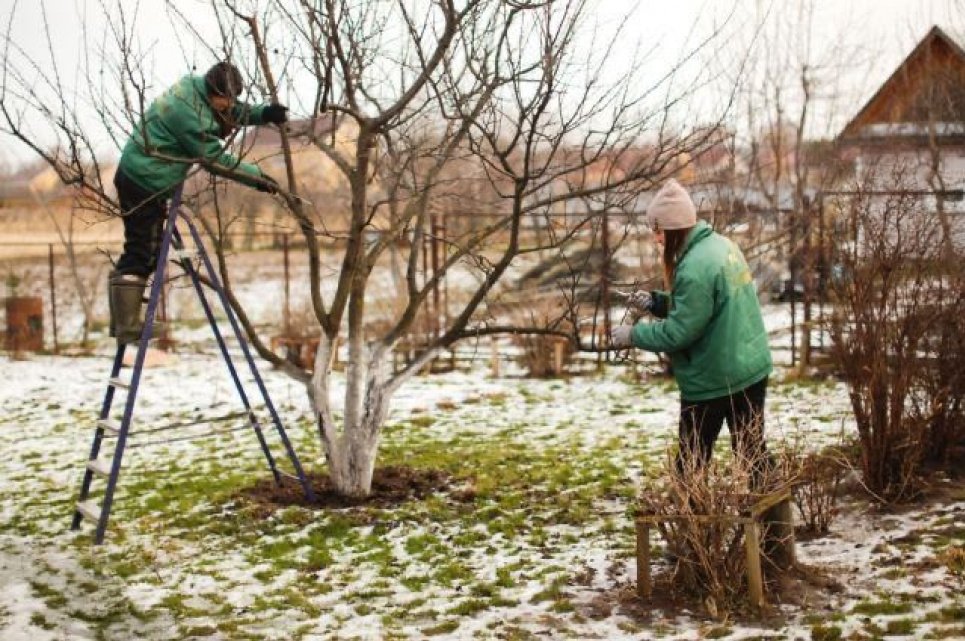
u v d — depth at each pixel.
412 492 8.06
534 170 6.90
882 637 4.35
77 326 24.41
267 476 8.89
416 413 12.09
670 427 10.35
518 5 6.01
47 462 10.14
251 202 10.77
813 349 13.94
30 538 7.30
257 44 6.84
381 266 26.78
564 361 14.96
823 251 12.20
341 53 6.59
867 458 6.63
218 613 5.52
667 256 5.54
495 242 9.50
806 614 4.78
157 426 12.13
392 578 6.02
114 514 7.89
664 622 4.86
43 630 5.30
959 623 4.45
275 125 7.18
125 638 5.16
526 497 7.73
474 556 6.36
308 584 5.98
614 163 6.91
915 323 6.68
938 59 18.89
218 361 17.75
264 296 27.48
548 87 6.23
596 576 5.70
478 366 16.09
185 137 6.71
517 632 4.84
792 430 9.33
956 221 8.04
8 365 17.62
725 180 11.72
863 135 18.03
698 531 4.99
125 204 7.11
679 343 5.27
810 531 6.15
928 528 5.91
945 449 7.06
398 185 7.24
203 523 7.48
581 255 16.61
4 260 33.97
